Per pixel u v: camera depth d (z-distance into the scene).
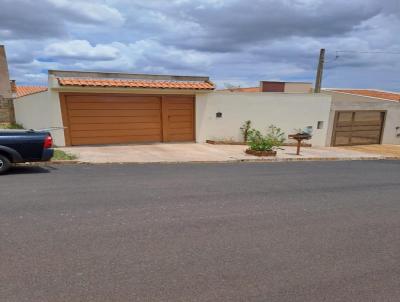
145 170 8.90
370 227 4.96
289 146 17.17
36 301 2.73
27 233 4.09
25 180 6.97
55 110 12.17
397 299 3.00
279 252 3.91
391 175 10.21
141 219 4.81
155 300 2.82
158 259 3.58
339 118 18.78
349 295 3.03
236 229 4.61
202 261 3.58
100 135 13.20
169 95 14.29
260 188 7.29
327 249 4.06
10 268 3.24
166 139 14.60
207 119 15.32
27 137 7.54
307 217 5.33
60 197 5.73
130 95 13.49
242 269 3.44
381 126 20.52
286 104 16.89
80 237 4.05
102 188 6.52
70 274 3.17
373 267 3.62
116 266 3.37
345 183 8.41
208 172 9.05
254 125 16.36
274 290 3.06
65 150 11.57
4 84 24.97
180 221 4.82
